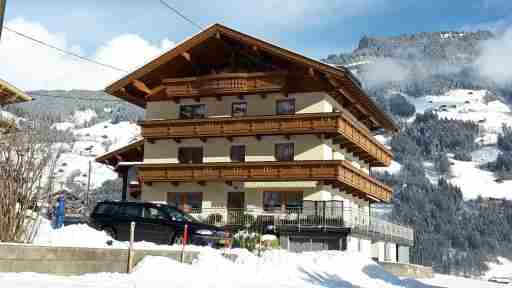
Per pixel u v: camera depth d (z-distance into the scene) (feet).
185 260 57.77
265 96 134.10
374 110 148.46
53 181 47.88
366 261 84.38
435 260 545.85
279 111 132.87
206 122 135.03
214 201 135.13
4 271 40.06
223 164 131.44
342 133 126.82
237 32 130.72
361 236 123.24
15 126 46.14
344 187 136.15
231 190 134.21
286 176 126.41
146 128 140.97
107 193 309.63
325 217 118.62
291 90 130.72
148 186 141.79
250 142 134.21
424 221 630.33
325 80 128.67
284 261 72.02
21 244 41.24
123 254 49.88
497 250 615.16
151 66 139.13
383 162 165.27
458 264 549.13
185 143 140.46
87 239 57.06
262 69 136.15
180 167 135.44
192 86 137.08
